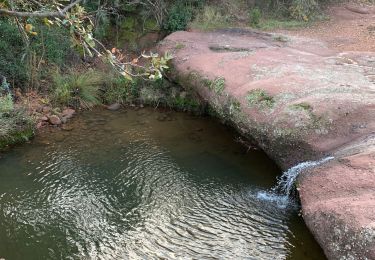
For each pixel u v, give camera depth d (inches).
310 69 321.1
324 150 236.1
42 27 383.9
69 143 312.0
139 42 454.0
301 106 257.4
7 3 135.5
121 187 259.6
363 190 190.2
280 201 242.1
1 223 226.1
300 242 210.5
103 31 439.2
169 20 457.1
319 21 506.6
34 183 262.1
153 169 279.3
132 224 227.0
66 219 230.4
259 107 278.8
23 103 344.2
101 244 212.5
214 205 241.9
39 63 366.0
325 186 207.8
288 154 255.9
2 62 351.9
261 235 216.4
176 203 244.7
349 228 171.3
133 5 460.1
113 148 306.2
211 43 411.2
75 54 414.0
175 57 387.9
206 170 277.3
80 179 267.3
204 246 210.1
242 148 304.3
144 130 335.3
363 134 232.1
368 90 273.1
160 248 209.3
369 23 489.1
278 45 406.0
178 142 315.6
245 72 327.9
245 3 509.4
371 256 157.8
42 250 208.2
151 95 382.3
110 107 374.6
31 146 307.0
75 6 138.5
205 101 349.1
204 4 486.6
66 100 365.7
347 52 373.7
